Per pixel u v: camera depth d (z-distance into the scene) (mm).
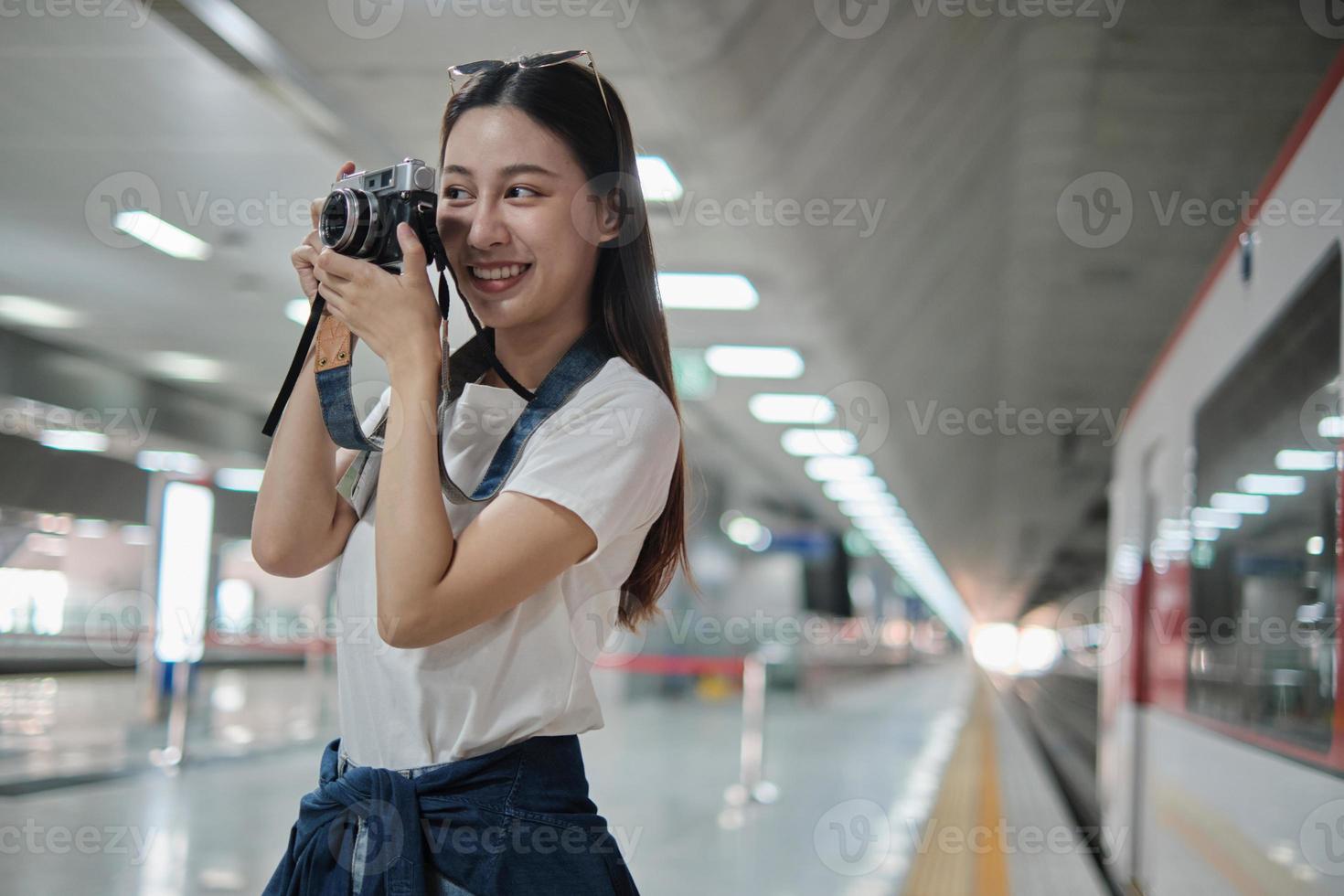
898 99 6066
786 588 23312
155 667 8648
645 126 5125
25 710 9281
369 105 5293
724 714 14750
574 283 1200
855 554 34062
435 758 1092
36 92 5625
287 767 7141
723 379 11656
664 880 4625
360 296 1073
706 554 19672
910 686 27047
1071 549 25906
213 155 6387
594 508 1086
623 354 1263
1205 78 6516
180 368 11906
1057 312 11062
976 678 35531
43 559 11609
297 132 5918
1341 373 2061
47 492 11523
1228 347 3283
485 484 1122
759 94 4918
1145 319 11008
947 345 11000
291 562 1209
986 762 9984
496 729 1090
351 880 1053
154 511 7621
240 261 8320
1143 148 7441
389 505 1028
